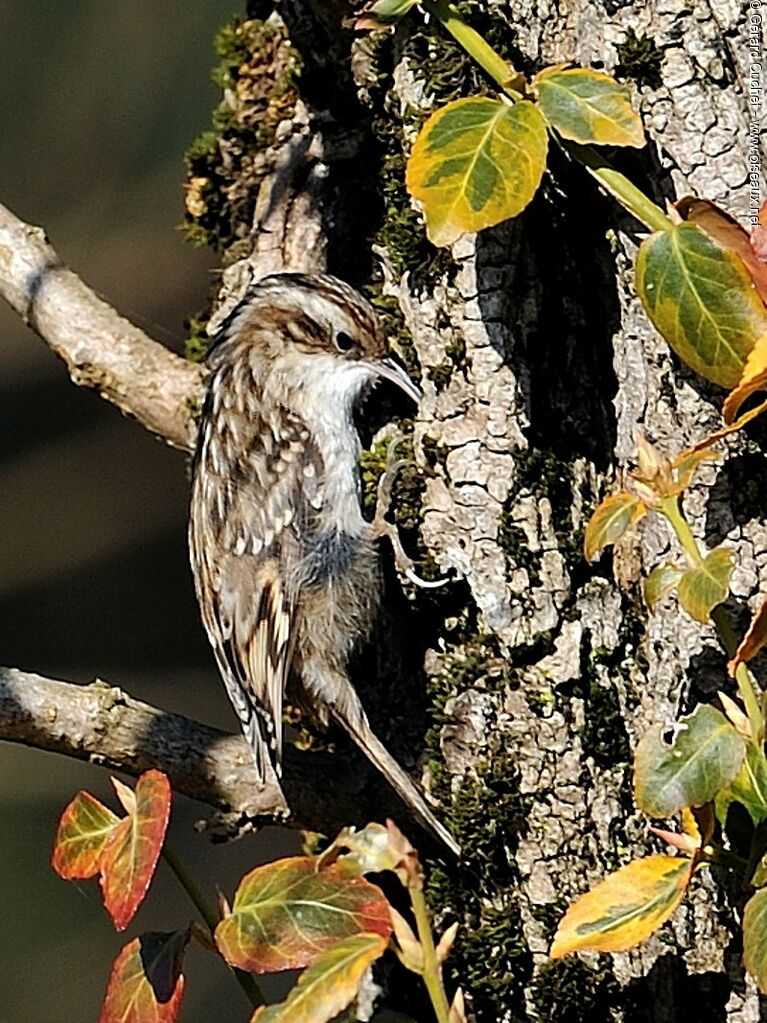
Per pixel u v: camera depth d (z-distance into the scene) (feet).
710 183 13.57
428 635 15.39
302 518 17.63
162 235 31.86
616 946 12.18
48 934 29.04
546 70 13.17
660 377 13.98
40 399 34.65
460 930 15.17
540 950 14.93
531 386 14.71
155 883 29.25
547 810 14.88
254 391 17.74
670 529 14.07
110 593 33.63
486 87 14.42
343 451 17.28
